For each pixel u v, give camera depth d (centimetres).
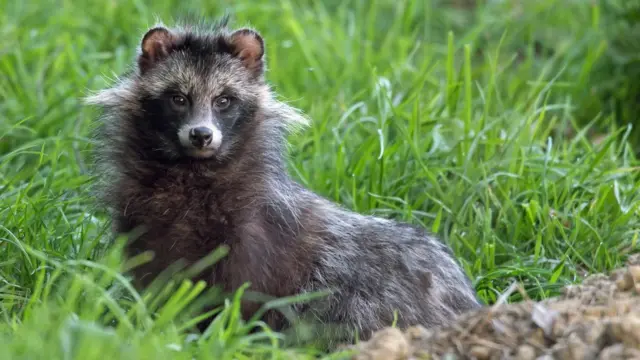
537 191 1291
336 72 1656
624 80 1673
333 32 1791
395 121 1345
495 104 1578
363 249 1098
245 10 1806
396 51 1794
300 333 1027
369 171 1331
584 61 1741
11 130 1347
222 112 1094
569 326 883
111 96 1116
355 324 1065
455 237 1248
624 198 1301
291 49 1723
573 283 1130
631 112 1661
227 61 1112
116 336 817
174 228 1054
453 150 1357
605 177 1335
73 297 884
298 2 1938
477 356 880
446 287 1099
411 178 1311
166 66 1098
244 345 914
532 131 1423
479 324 907
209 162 1073
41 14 1761
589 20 1867
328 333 1055
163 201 1063
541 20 1931
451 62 1461
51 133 1436
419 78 1503
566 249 1244
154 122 1083
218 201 1058
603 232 1259
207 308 1033
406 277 1090
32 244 1129
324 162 1374
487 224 1234
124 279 913
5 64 1562
